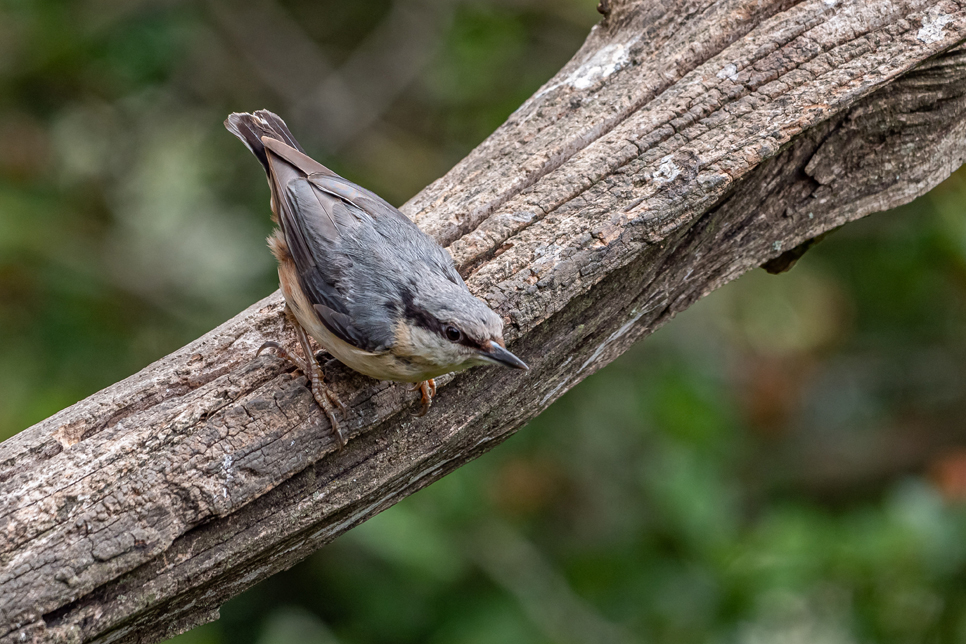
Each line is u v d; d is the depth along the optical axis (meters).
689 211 6.54
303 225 6.79
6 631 5.15
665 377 10.98
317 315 6.27
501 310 6.35
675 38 7.51
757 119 6.73
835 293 13.55
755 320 13.51
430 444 6.34
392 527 8.92
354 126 13.80
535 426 10.66
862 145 7.16
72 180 12.27
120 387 6.23
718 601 9.28
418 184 13.39
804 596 9.84
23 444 5.83
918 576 9.12
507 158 7.32
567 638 9.29
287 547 6.09
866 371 14.08
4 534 5.33
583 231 6.51
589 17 13.43
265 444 5.80
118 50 12.06
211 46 13.62
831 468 13.45
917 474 13.45
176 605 5.77
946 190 11.85
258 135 7.78
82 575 5.29
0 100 12.10
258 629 9.86
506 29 12.88
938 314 13.57
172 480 5.58
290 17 14.67
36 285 11.24
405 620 9.45
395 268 6.34
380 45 14.29
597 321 6.81
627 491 10.55
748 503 12.98
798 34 6.98
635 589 9.62
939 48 6.87
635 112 7.16
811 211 7.25
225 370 6.38
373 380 6.27
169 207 12.52
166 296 12.03
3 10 11.94
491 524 9.89
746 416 12.63
